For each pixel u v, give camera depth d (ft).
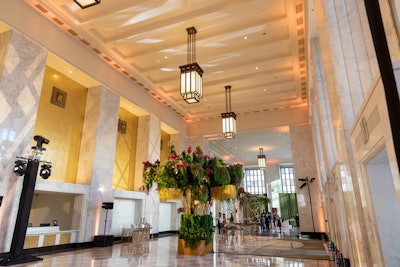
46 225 28.22
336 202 21.61
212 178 24.13
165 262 19.42
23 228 20.66
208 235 24.02
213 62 35.88
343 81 13.75
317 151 38.04
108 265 18.42
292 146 47.44
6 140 22.53
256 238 40.78
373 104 7.80
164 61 36.11
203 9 26.89
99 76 34.35
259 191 87.45
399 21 6.30
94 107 34.55
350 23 14.38
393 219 9.39
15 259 19.34
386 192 9.66
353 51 13.96
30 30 25.62
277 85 41.39
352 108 13.25
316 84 26.73
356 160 11.13
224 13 27.48
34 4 26.12
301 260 20.88
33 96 25.29
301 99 46.32
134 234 30.35
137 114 44.78
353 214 13.78
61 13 27.45
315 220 43.55
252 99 46.19
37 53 26.11
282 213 80.28
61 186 27.86
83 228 29.99
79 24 28.89
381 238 9.34
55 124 30.89
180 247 23.40
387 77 5.39
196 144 54.95
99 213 32.24
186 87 23.13
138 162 43.16
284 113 49.29
